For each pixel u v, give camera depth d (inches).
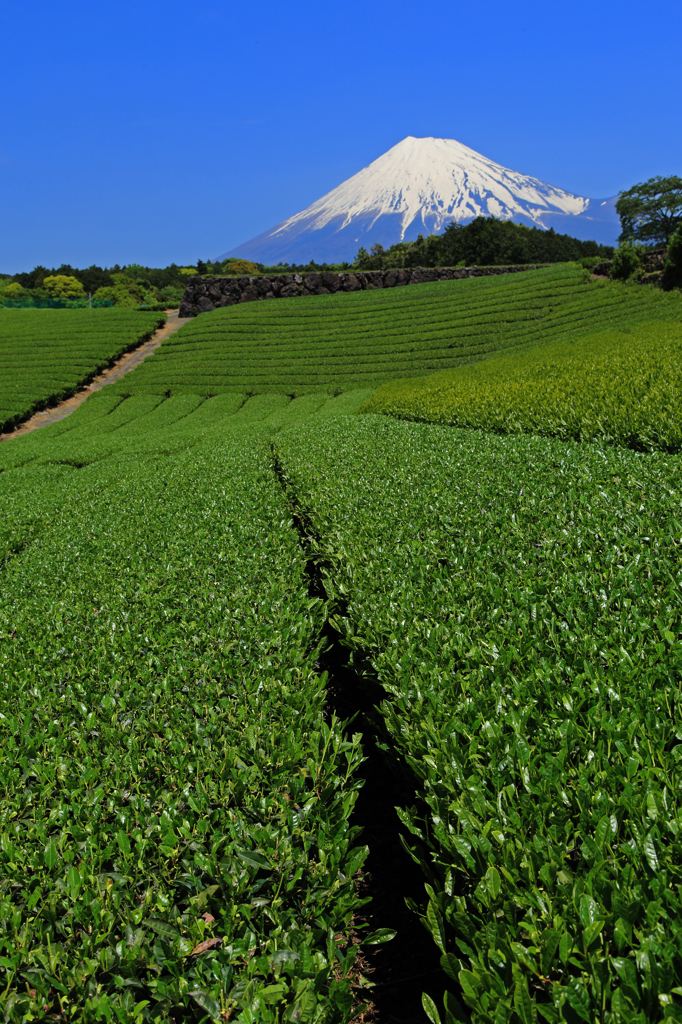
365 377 1615.4
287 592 216.1
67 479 683.4
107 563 287.9
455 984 104.7
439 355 1683.1
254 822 107.3
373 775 168.7
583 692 118.1
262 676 155.5
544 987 70.7
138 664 168.6
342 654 242.4
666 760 98.1
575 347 1104.2
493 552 211.3
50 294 4281.5
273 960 81.9
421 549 222.1
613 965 65.1
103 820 110.4
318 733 129.4
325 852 102.3
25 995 80.6
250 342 2003.0
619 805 87.7
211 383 1691.7
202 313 2418.8
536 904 77.0
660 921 72.6
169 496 426.3
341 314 2181.3
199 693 148.3
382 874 134.6
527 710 114.3
